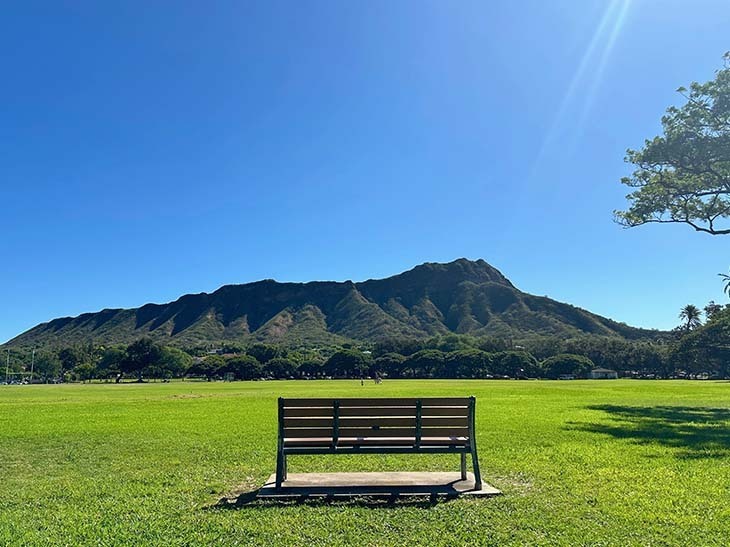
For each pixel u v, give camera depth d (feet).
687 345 319.68
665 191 90.27
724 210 88.99
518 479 27.94
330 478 26.68
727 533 18.97
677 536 18.63
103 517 21.29
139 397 133.80
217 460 35.42
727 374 355.77
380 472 28.58
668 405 85.81
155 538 18.51
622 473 29.35
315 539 18.40
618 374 447.83
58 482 28.84
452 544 17.90
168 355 484.74
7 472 32.42
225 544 17.92
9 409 87.30
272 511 21.65
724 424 55.67
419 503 22.74
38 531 19.38
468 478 26.99
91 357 550.77
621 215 96.78
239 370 472.85
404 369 467.52
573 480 27.50
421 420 25.53
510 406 83.71
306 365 485.15
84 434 50.19
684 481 27.27
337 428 25.31
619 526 19.71
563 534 18.84
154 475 30.37
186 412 77.36
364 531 19.19
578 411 73.05
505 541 18.16
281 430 25.23
